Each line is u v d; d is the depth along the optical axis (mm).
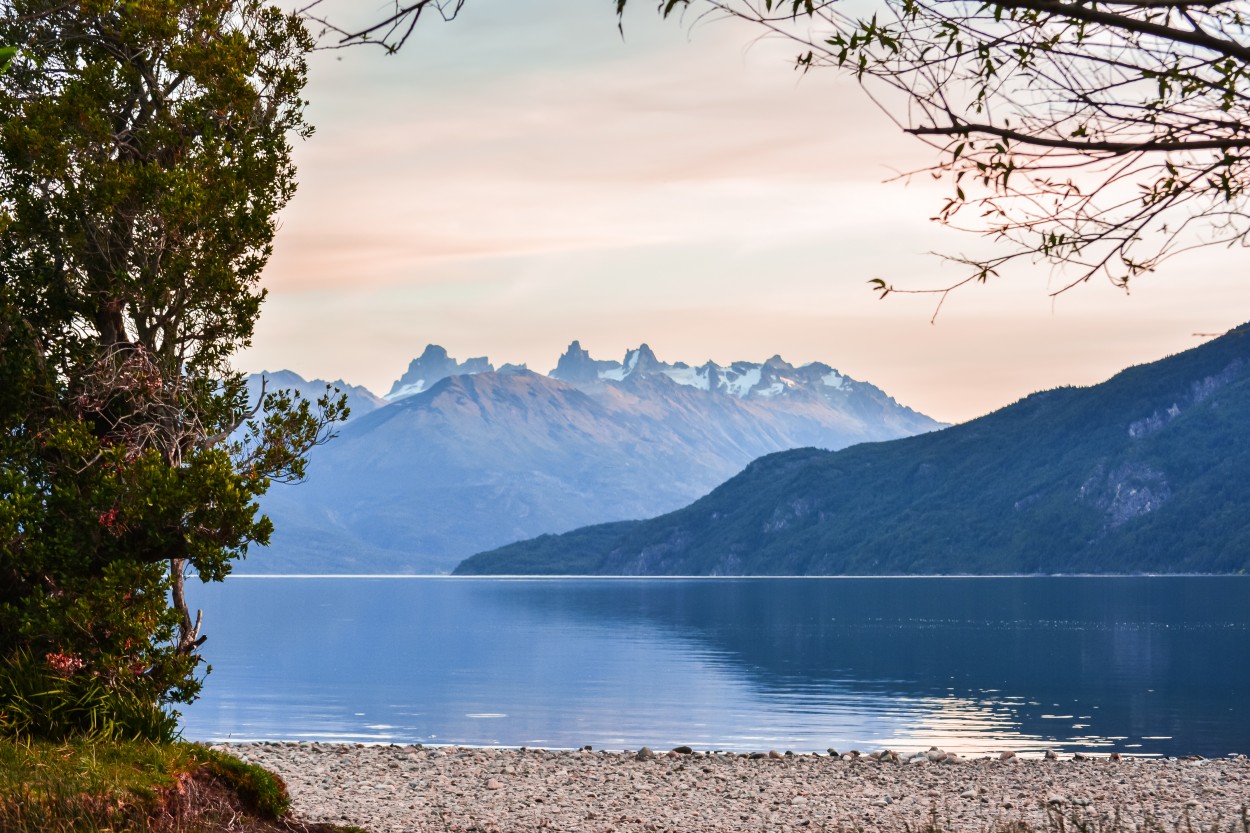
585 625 148500
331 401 16453
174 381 16406
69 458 15258
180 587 16188
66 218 15836
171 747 12930
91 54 17031
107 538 15180
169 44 16641
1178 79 5340
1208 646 106375
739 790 20328
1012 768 23234
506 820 17125
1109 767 23375
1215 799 19219
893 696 63406
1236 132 5227
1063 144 5289
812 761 24391
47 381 15578
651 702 59125
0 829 10438
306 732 45219
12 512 14398
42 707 13430
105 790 11383
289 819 13031
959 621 149875
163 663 15133
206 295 16578
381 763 23172
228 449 16203
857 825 16953
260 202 16781
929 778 21859
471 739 43094
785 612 178250
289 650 105125
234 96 16625
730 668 83938
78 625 14391
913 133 5496
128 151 16906
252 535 15414
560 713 53156
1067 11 5105
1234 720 52000
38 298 16219
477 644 113562
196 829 11656
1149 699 62312
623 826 16797
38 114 15664
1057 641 114812
